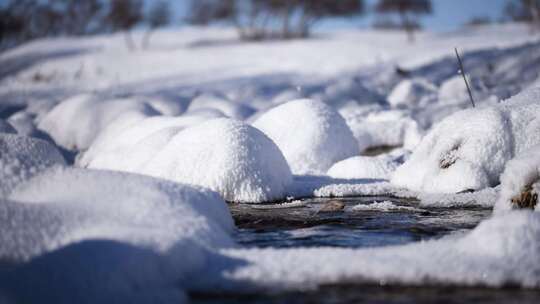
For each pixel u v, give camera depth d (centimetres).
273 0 8588
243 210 1126
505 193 973
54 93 4950
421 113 2334
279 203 1219
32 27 10950
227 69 5791
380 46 6450
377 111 2434
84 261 585
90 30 11575
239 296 597
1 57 7669
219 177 1233
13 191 776
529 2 7150
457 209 1100
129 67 6394
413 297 589
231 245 743
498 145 1257
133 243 615
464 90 2884
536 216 695
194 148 1275
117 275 576
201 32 9688
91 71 6281
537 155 969
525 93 1371
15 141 863
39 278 574
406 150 1753
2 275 579
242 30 8894
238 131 1280
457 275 619
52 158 878
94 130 2308
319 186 1348
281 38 8719
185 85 4994
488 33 7269
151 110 2367
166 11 9331
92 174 803
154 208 730
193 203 802
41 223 656
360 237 875
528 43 4234
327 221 1004
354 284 618
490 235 671
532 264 634
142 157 1430
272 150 1308
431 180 1287
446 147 1304
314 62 5709
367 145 2048
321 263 644
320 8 8800
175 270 616
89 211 697
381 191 1315
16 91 5181
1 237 632
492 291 605
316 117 1653
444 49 5416
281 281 615
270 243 839
